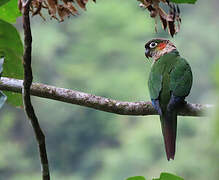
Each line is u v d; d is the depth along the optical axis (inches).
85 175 991.6
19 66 159.6
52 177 989.8
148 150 925.8
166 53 222.2
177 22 133.6
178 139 852.6
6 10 157.1
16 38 153.3
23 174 957.8
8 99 165.9
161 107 187.3
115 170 936.3
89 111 1008.2
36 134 129.8
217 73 88.2
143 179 126.8
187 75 197.6
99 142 999.6
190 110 180.7
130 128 1010.7
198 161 723.4
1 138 979.9
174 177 126.3
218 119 89.3
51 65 1031.0
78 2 134.6
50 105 995.9
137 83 1018.7
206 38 1048.8
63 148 992.2
